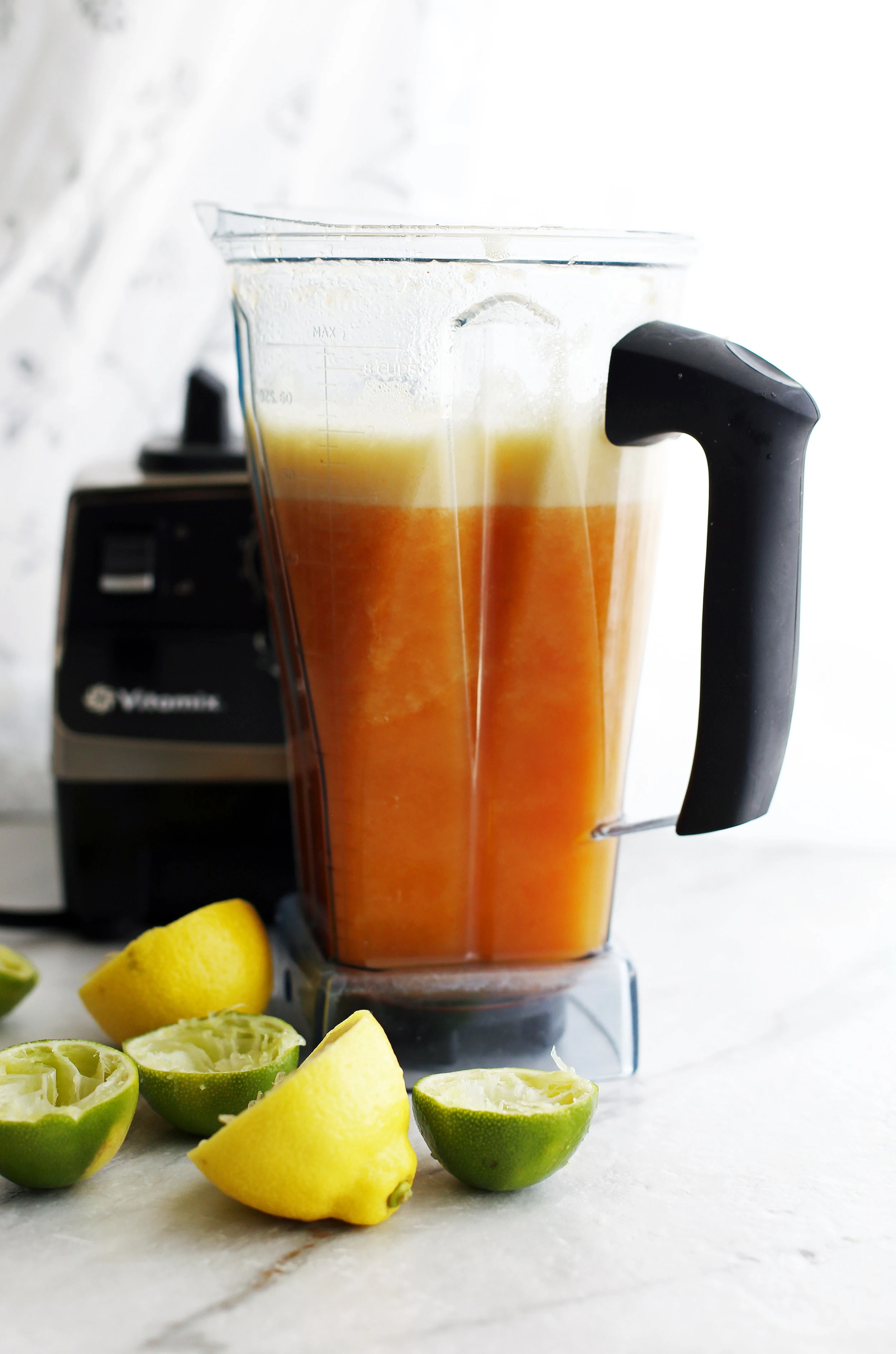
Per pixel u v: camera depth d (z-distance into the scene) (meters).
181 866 0.86
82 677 0.84
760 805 0.71
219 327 1.04
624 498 0.73
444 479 0.72
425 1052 0.76
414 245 0.71
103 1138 0.69
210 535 0.84
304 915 0.82
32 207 0.94
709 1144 0.73
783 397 0.69
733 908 0.92
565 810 0.76
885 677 1.00
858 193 0.98
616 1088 0.76
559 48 0.98
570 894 0.77
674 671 1.02
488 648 0.74
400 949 0.77
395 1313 0.65
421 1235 0.69
